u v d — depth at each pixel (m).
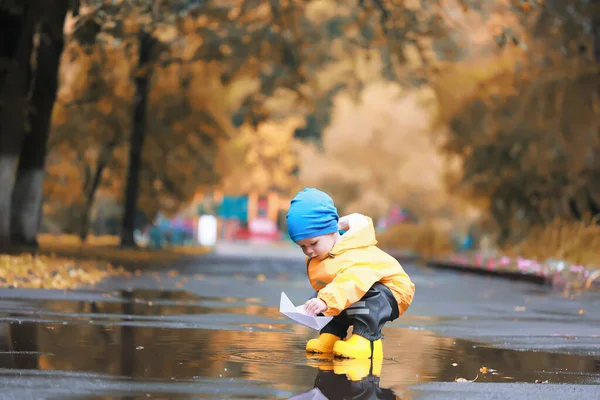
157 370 13.08
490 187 74.25
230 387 11.80
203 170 88.81
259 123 73.88
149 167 86.69
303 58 67.62
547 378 13.57
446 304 31.02
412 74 65.06
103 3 43.66
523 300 33.97
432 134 85.25
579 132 54.69
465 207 118.06
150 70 65.62
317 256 15.36
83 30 45.75
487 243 86.56
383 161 140.25
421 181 129.25
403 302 15.59
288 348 16.20
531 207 71.69
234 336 18.12
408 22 54.97
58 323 19.75
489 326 22.50
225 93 84.75
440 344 17.95
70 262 43.97
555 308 29.89
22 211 56.38
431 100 83.31
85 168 90.12
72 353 14.70
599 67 53.00
